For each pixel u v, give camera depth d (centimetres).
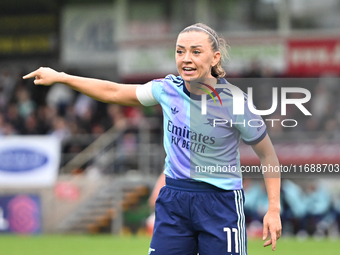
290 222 3666
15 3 5672
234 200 1086
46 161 4172
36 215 4097
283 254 2769
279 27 5184
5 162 4200
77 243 3394
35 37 5675
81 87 1154
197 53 1054
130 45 5391
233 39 5188
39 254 2897
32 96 5184
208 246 1067
